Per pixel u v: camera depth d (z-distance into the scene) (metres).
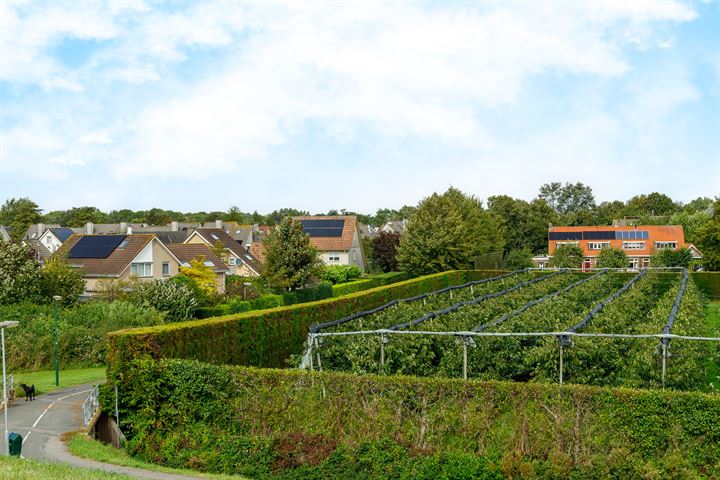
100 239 53.47
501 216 92.06
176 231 86.12
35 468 13.44
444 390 16.09
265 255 51.25
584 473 14.21
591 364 20.58
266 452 16.66
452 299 36.12
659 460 14.20
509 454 14.88
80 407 23.62
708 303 51.31
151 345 19.95
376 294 41.75
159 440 18.80
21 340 32.19
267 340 27.86
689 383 20.00
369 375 17.06
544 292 38.78
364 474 15.41
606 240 89.25
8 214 128.88
